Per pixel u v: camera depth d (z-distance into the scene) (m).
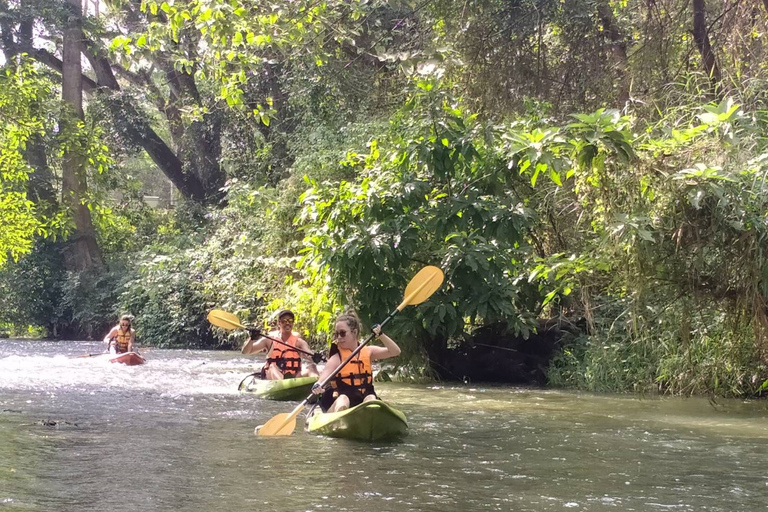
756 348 9.06
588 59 14.12
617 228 7.07
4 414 7.65
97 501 4.43
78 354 16.91
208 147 27.20
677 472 5.36
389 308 11.14
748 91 8.63
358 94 18.44
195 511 4.25
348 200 10.98
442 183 11.47
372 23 17.00
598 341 11.20
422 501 4.50
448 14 14.50
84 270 25.11
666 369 10.29
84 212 25.86
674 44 11.70
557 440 6.64
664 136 7.86
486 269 10.52
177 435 6.63
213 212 22.23
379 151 12.09
